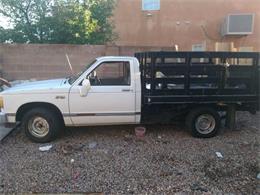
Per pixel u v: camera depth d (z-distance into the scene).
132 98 6.10
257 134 6.64
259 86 6.39
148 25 18.23
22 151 5.48
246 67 6.27
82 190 4.00
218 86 6.26
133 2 18.03
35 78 11.22
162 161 5.02
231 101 6.33
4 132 6.49
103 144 5.90
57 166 4.78
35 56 11.09
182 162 4.99
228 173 4.56
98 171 4.61
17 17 13.77
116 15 17.98
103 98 5.99
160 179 4.35
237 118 8.17
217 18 18.38
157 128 7.07
